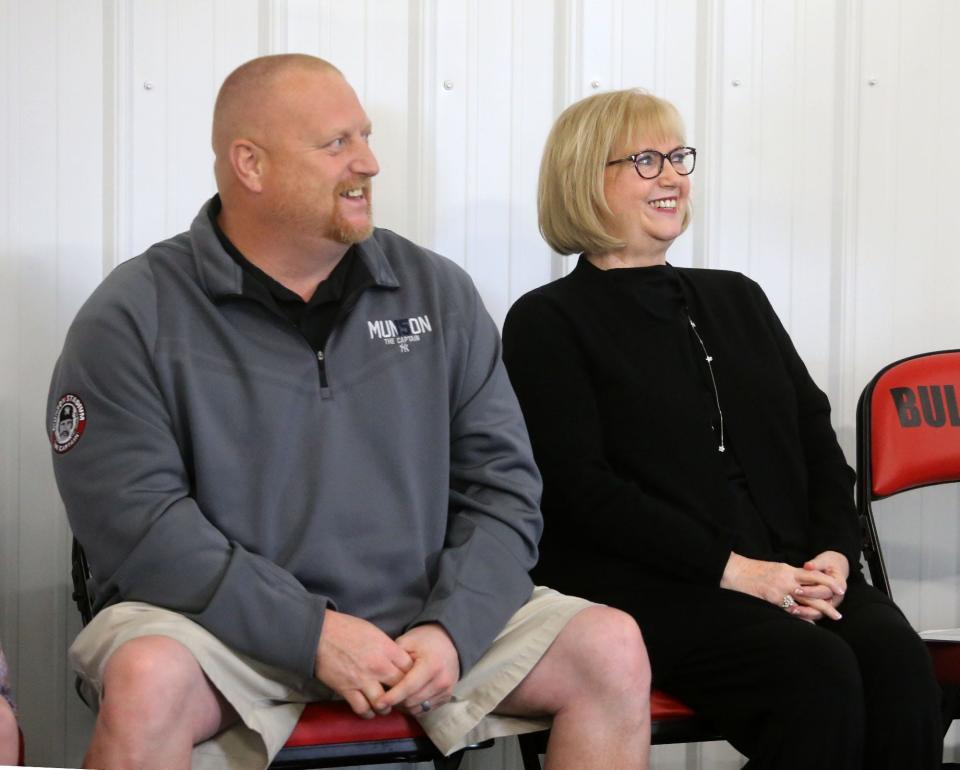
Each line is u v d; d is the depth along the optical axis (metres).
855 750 2.33
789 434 2.85
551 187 2.98
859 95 3.62
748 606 2.50
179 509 2.21
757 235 3.56
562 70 3.39
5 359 3.00
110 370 2.27
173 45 3.11
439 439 2.42
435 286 2.52
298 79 2.40
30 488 3.02
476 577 2.29
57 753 3.04
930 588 3.69
